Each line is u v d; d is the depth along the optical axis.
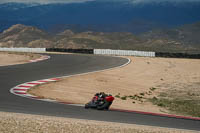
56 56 82.31
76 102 26.91
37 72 45.62
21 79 38.06
